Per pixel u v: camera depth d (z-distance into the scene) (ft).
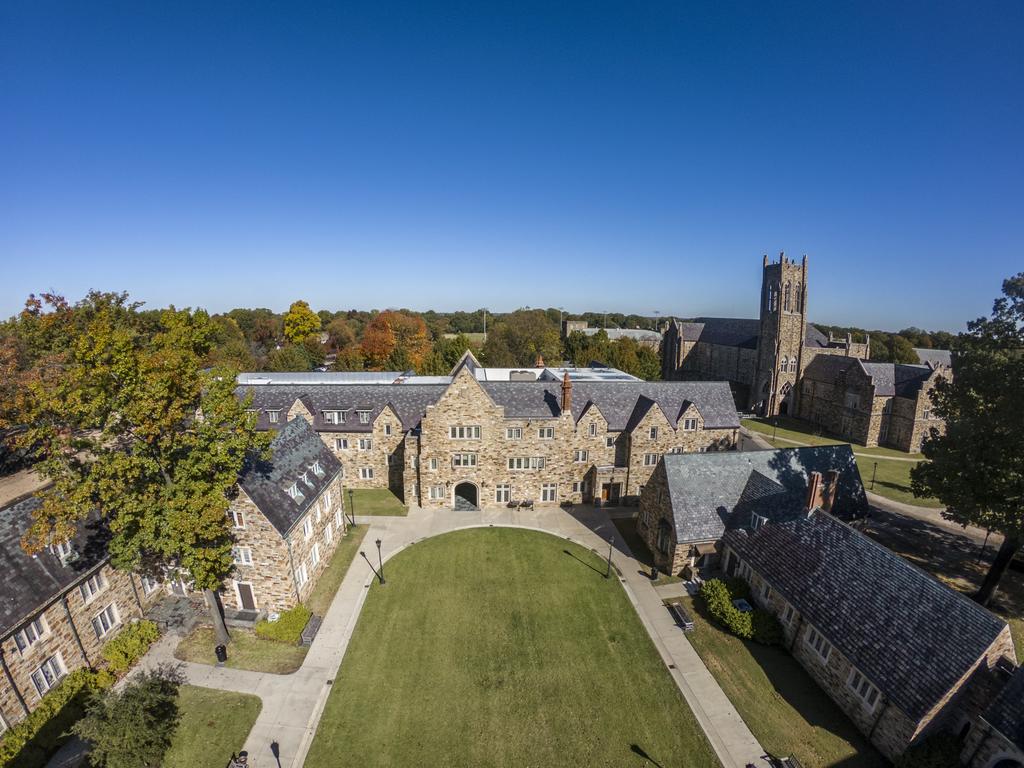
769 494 121.19
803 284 282.97
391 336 403.95
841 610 88.07
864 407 242.17
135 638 95.35
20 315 174.70
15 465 179.32
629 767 75.31
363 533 145.18
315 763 75.77
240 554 104.37
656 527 130.93
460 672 93.25
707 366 363.56
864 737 79.77
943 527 150.00
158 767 74.43
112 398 78.07
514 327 424.05
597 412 161.38
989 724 66.49
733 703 86.48
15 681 78.28
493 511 160.45
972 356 102.78
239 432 90.89
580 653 98.12
